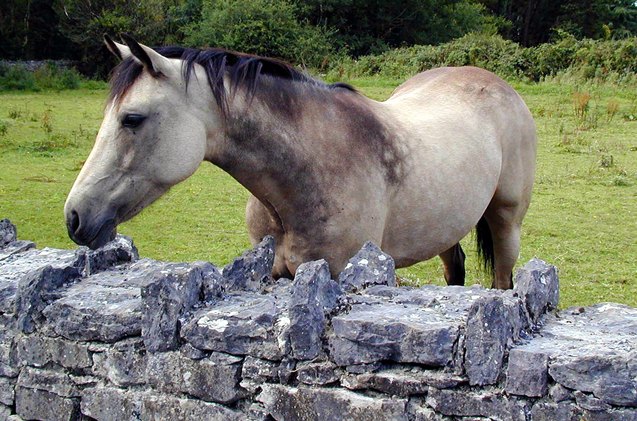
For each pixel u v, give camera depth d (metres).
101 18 25.97
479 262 5.23
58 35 29.30
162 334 2.57
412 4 33.00
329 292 2.48
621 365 2.02
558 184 9.66
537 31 43.00
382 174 3.71
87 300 2.82
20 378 2.88
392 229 3.88
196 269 2.67
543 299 2.51
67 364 2.79
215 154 3.39
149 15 27.09
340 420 2.32
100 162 3.20
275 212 3.56
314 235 3.49
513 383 2.13
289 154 3.41
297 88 3.52
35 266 3.33
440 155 4.08
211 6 27.72
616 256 6.74
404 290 2.71
